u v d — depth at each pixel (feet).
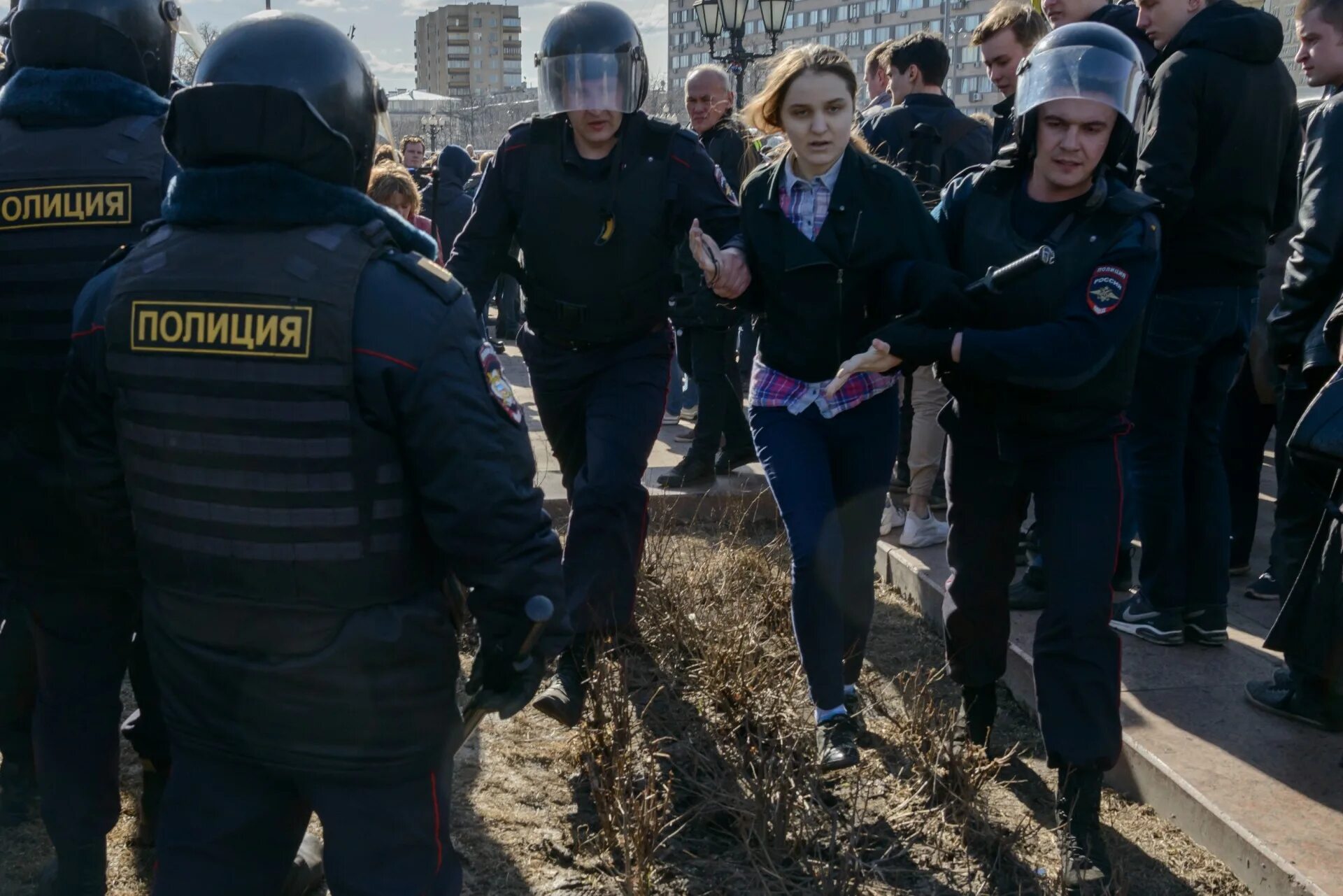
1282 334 11.27
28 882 9.11
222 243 5.76
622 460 11.37
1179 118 11.18
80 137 8.06
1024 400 9.27
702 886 9.19
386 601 5.88
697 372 18.76
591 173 11.19
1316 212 10.79
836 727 10.39
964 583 10.24
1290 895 8.56
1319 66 12.10
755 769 10.12
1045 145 8.87
